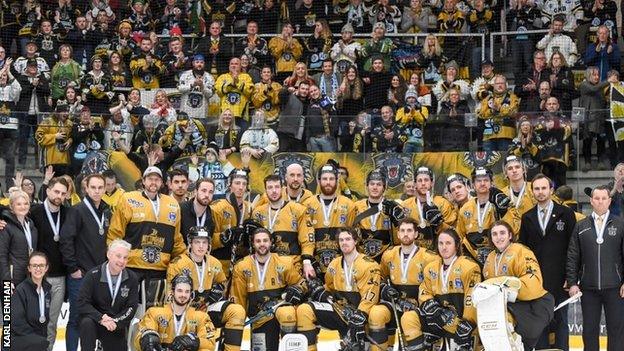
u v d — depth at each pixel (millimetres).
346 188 14195
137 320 11805
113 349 11508
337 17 19000
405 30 19047
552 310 11281
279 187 12211
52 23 19266
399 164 14211
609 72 16000
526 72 17375
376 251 12234
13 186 13891
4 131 14023
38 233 11969
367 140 14242
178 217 12000
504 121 14094
